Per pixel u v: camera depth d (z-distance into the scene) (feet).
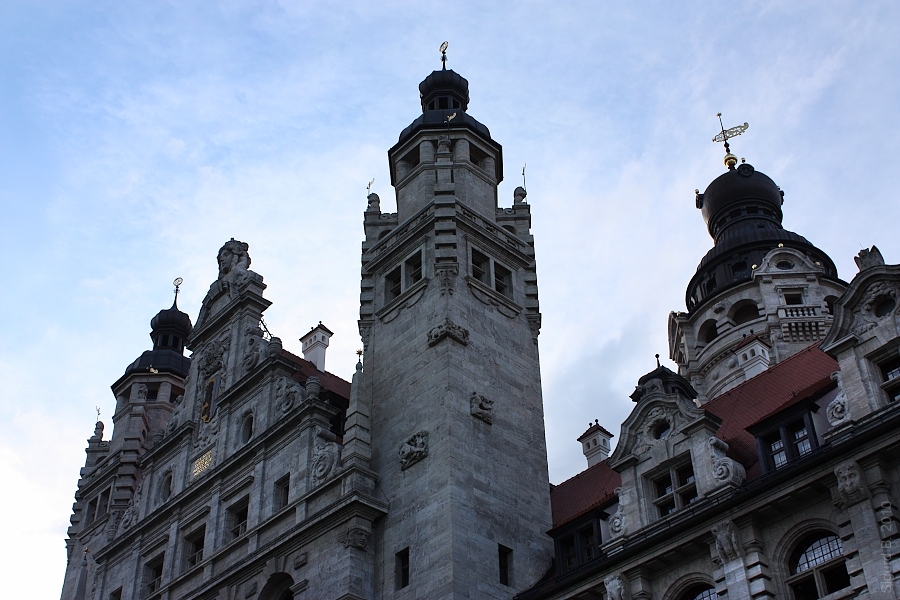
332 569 151.94
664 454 135.03
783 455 124.26
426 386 163.94
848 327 123.44
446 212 180.65
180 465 198.80
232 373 195.62
